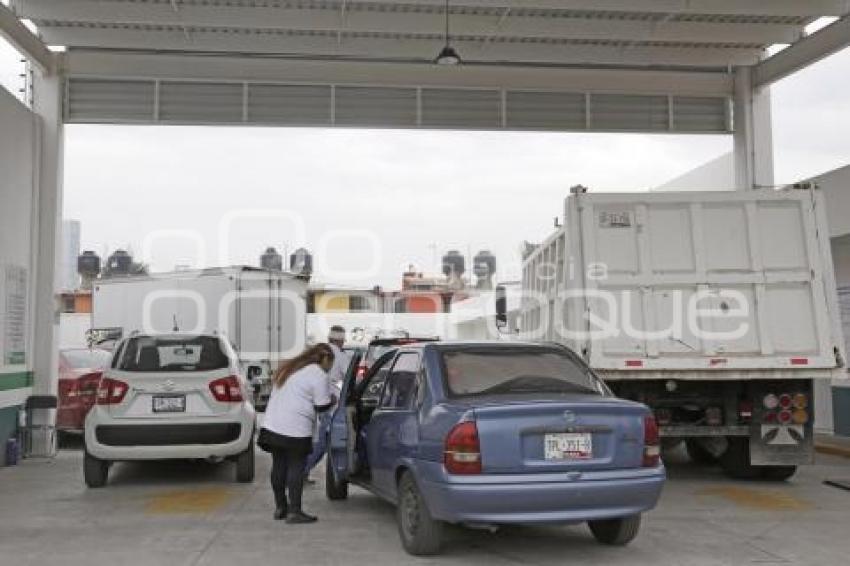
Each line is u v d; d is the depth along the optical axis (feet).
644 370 31.32
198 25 44.80
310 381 26.40
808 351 31.71
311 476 36.78
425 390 22.36
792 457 32.30
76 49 48.96
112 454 31.83
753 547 23.03
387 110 51.93
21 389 42.80
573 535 24.35
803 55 47.65
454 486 19.74
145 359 33.27
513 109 52.70
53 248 46.37
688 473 36.65
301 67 50.80
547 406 20.31
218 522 26.37
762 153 52.21
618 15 46.09
